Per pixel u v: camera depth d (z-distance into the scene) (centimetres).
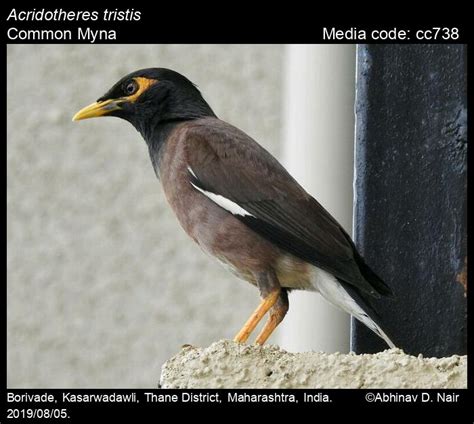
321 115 1177
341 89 1177
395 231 1066
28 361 1641
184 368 975
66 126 1655
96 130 1653
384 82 1074
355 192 1087
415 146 1059
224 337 1606
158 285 1633
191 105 1255
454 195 1039
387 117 1072
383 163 1072
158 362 1620
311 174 1177
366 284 1081
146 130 1256
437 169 1048
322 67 1180
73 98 1655
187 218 1198
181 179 1194
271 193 1166
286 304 1170
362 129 1084
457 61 1044
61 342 1642
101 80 1647
